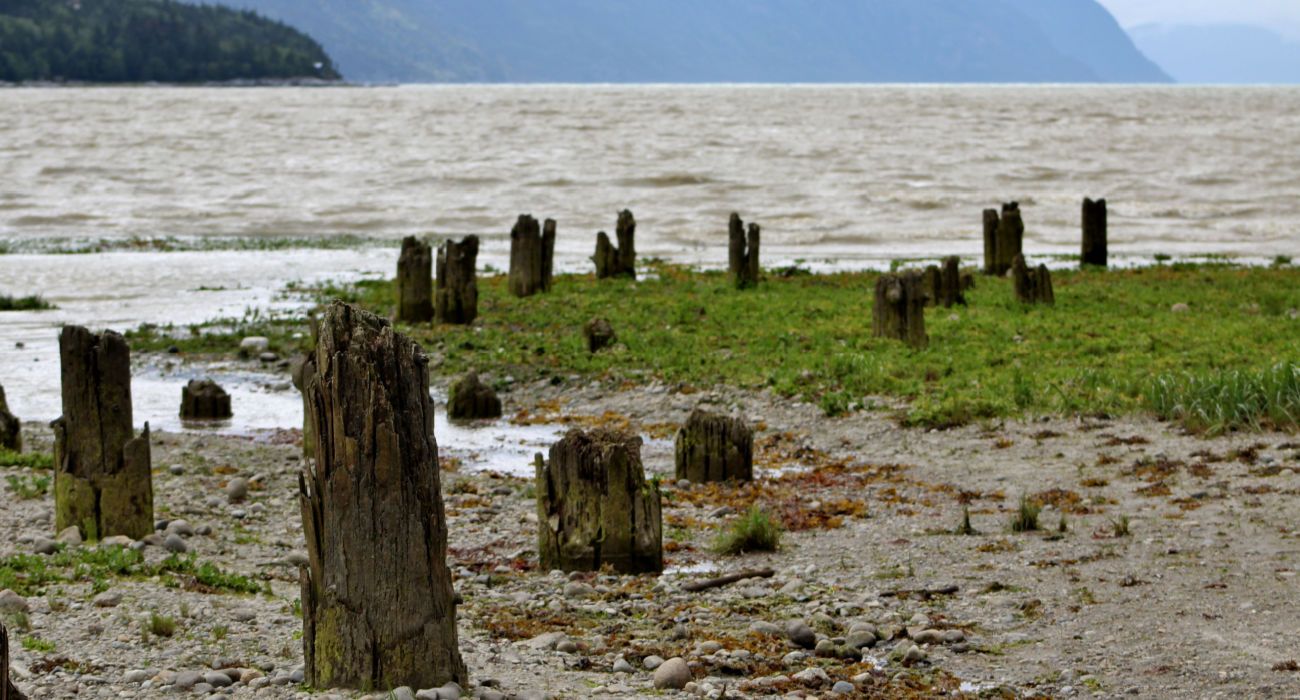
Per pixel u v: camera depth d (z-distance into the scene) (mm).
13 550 17609
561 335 37750
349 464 11203
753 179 107500
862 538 19266
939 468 23797
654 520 17656
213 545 18719
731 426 23281
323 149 146625
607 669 13273
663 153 137125
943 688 12875
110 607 14734
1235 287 44875
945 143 155250
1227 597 15617
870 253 65000
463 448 26500
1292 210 84188
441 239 72000
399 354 11258
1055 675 13211
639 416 29078
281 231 77375
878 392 29641
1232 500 20391
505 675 12664
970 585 16594
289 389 32812
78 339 18156
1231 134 172125
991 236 50344
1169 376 27781
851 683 12914
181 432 27906
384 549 11242
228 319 42750
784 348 34531
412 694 11102
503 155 135000
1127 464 23281
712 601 16156
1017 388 28344
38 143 156875
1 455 24203
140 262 60406
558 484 17812
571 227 77375
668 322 39250
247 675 12094
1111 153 138375
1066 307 40344
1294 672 13031
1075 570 17047
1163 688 12742
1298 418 24984
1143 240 69688
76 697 11625
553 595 16438
